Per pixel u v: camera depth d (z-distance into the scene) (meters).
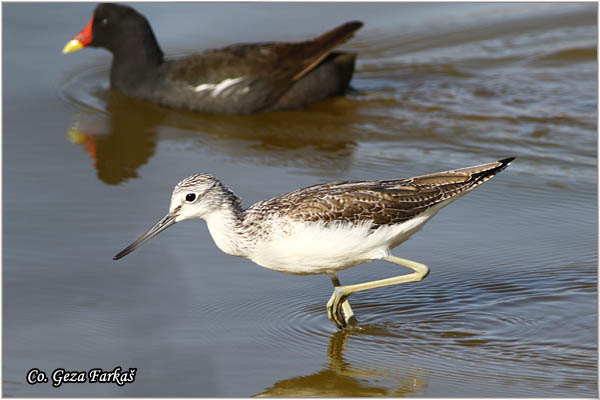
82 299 11.11
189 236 13.01
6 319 10.59
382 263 12.47
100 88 20.30
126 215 13.66
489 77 20.86
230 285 11.58
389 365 9.68
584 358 9.71
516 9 25.28
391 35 23.50
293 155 16.47
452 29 23.88
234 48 19.27
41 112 18.55
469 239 12.92
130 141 17.16
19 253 12.27
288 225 10.34
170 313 10.80
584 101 19.06
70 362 9.73
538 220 13.57
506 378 9.32
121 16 19.75
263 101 18.92
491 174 11.16
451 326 10.59
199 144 17.08
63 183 14.91
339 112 18.86
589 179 15.18
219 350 9.97
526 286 11.50
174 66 19.30
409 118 18.31
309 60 19.08
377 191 10.66
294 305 11.16
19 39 21.77
